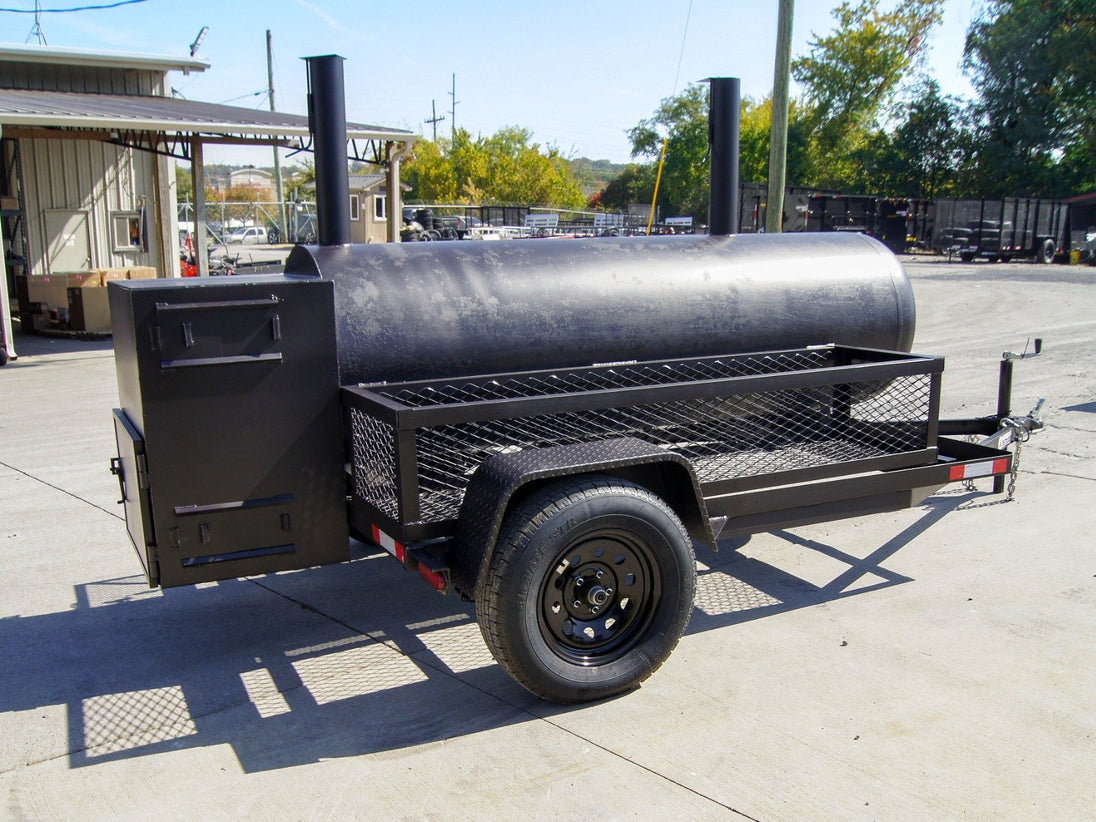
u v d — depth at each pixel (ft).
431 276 12.96
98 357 41.27
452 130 208.54
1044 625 12.98
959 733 10.18
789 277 15.28
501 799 9.14
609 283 13.93
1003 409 18.53
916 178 157.69
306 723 10.75
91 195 58.13
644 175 220.43
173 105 54.39
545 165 206.59
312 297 11.09
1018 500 18.83
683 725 10.48
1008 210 101.81
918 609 13.65
